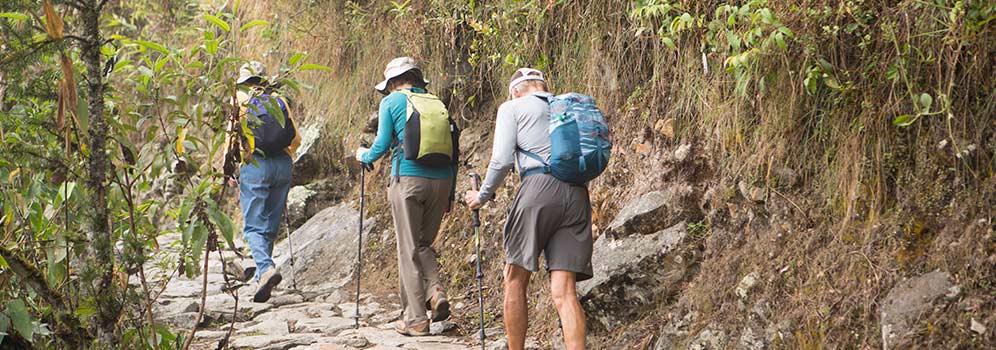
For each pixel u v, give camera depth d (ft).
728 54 18.10
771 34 15.65
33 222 13.67
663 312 18.30
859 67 15.83
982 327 12.53
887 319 13.64
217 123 13.50
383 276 26.99
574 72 23.93
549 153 16.37
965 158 14.25
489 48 26.81
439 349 19.61
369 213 29.96
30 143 12.87
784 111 17.13
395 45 31.14
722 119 18.78
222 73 13.56
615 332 18.75
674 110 20.47
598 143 16.25
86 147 12.60
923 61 14.66
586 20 23.11
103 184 12.13
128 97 13.92
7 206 13.57
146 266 27.20
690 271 18.53
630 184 21.54
